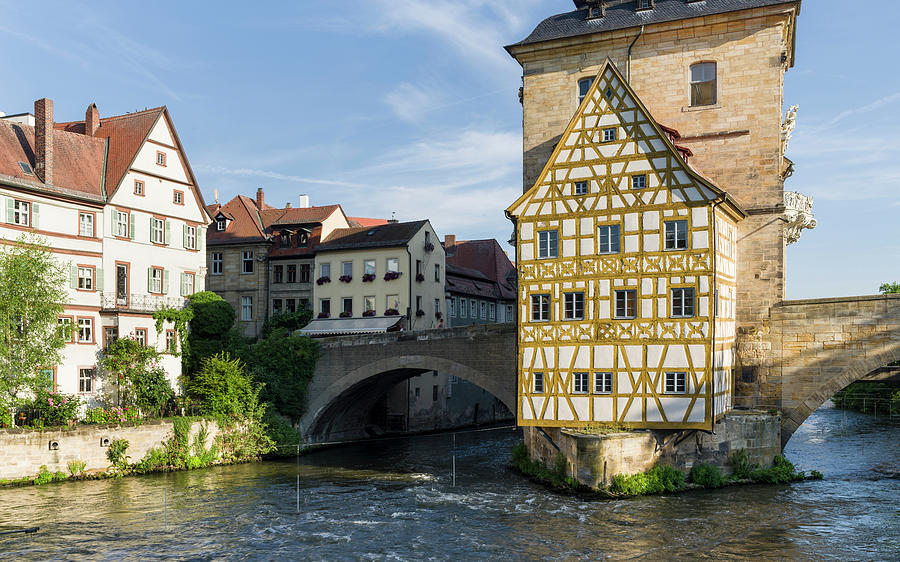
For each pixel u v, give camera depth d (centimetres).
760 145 3130
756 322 3091
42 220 3425
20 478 2916
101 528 2342
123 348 3516
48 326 3152
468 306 6022
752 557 2019
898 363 5072
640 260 2822
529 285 2995
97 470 3123
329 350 4044
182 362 3972
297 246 5159
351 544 2183
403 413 4909
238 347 4200
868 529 2259
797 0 3039
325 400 4050
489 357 3559
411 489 2972
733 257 3078
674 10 3259
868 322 2917
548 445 2966
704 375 2709
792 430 3020
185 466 3403
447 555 2069
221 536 2270
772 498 2623
